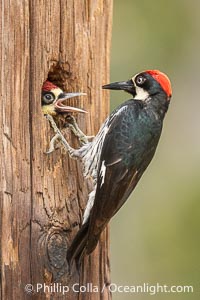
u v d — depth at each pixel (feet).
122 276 61.16
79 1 44.19
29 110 42.73
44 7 43.24
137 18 63.16
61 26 43.78
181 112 64.54
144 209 62.59
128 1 63.31
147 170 63.52
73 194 43.62
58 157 43.39
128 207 62.44
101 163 43.78
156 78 44.88
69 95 44.09
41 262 42.65
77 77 44.47
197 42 63.72
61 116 44.62
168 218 62.28
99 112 44.98
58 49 43.75
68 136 44.55
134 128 44.11
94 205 42.73
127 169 43.75
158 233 61.98
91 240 42.24
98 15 44.78
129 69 62.39
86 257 44.34
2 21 42.32
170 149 64.23
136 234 61.93
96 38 44.78
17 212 42.32
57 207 43.14
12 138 42.32
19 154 42.42
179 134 64.54
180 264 61.41
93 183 44.09
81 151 43.68
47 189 43.04
